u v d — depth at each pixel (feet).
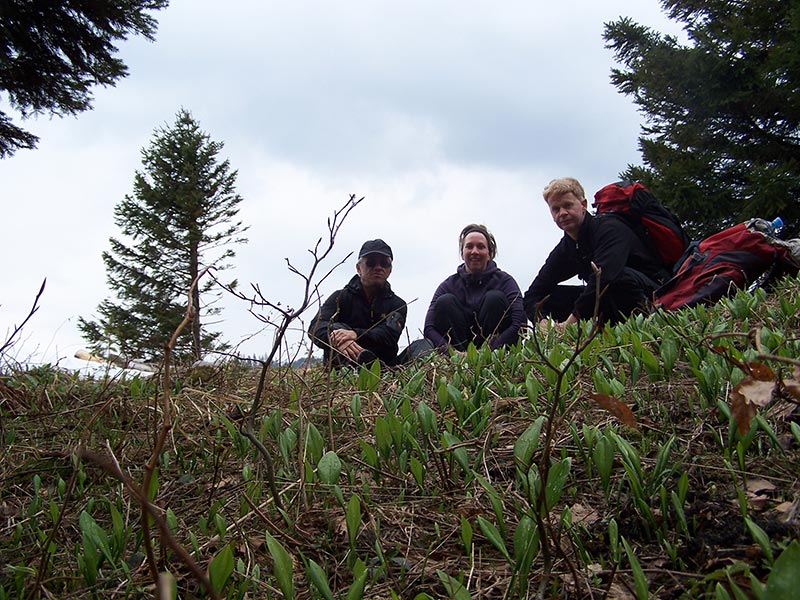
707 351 9.75
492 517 6.68
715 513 5.90
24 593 5.69
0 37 33.09
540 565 5.65
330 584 5.74
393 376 13.42
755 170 49.29
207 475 8.70
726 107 54.44
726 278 16.30
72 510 7.72
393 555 6.24
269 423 8.62
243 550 6.38
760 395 5.26
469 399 9.68
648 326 12.80
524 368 11.85
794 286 14.51
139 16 35.45
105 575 6.03
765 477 6.38
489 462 8.12
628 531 5.96
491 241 18.74
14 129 33.81
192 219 84.07
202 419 10.30
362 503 7.07
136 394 12.07
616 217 18.02
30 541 6.95
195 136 92.48
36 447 9.91
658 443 7.63
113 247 81.35
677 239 18.08
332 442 8.45
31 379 13.64
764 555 5.11
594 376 9.18
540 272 20.26
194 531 6.95
